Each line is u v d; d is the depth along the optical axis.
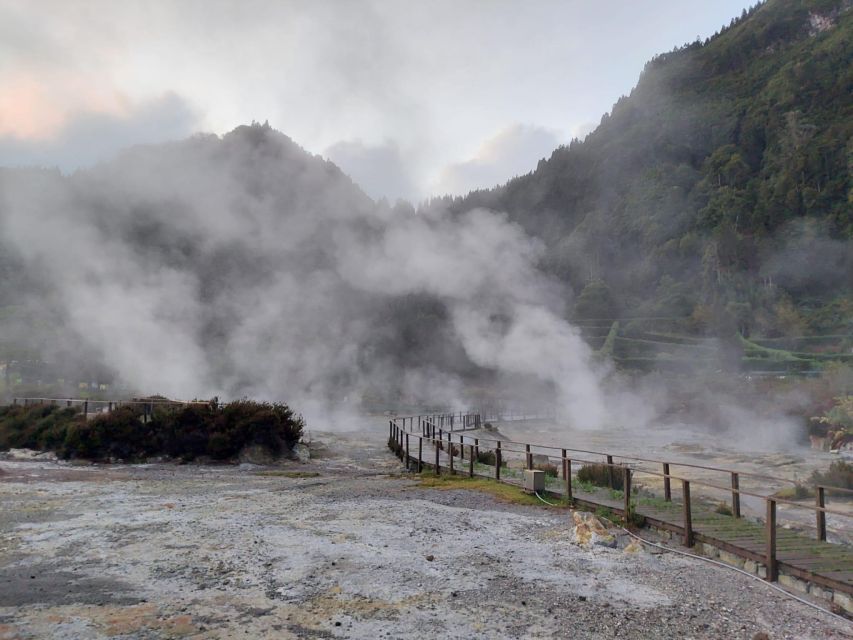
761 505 12.72
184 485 13.09
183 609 5.36
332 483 13.73
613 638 5.04
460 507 10.73
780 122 185.12
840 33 199.62
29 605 5.37
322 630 4.98
